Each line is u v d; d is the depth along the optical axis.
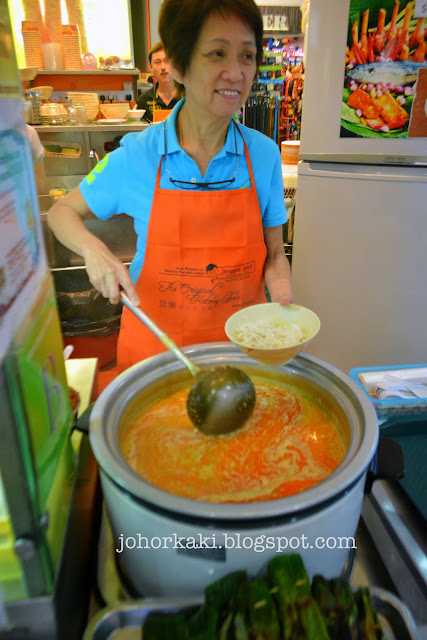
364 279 2.47
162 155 1.34
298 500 0.53
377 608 0.58
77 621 0.60
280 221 1.50
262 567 0.56
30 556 0.48
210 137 1.33
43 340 0.57
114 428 0.71
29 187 0.54
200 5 1.08
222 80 1.15
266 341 0.92
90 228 2.84
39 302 0.56
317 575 0.58
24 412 0.45
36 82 4.17
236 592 0.53
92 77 4.32
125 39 4.32
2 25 0.47
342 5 2.03
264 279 1.50
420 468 0.90
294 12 4.41
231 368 0.83
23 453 0.46
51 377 0.59
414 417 1.10
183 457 0.77
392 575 0.68
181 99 1.38
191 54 1.16
